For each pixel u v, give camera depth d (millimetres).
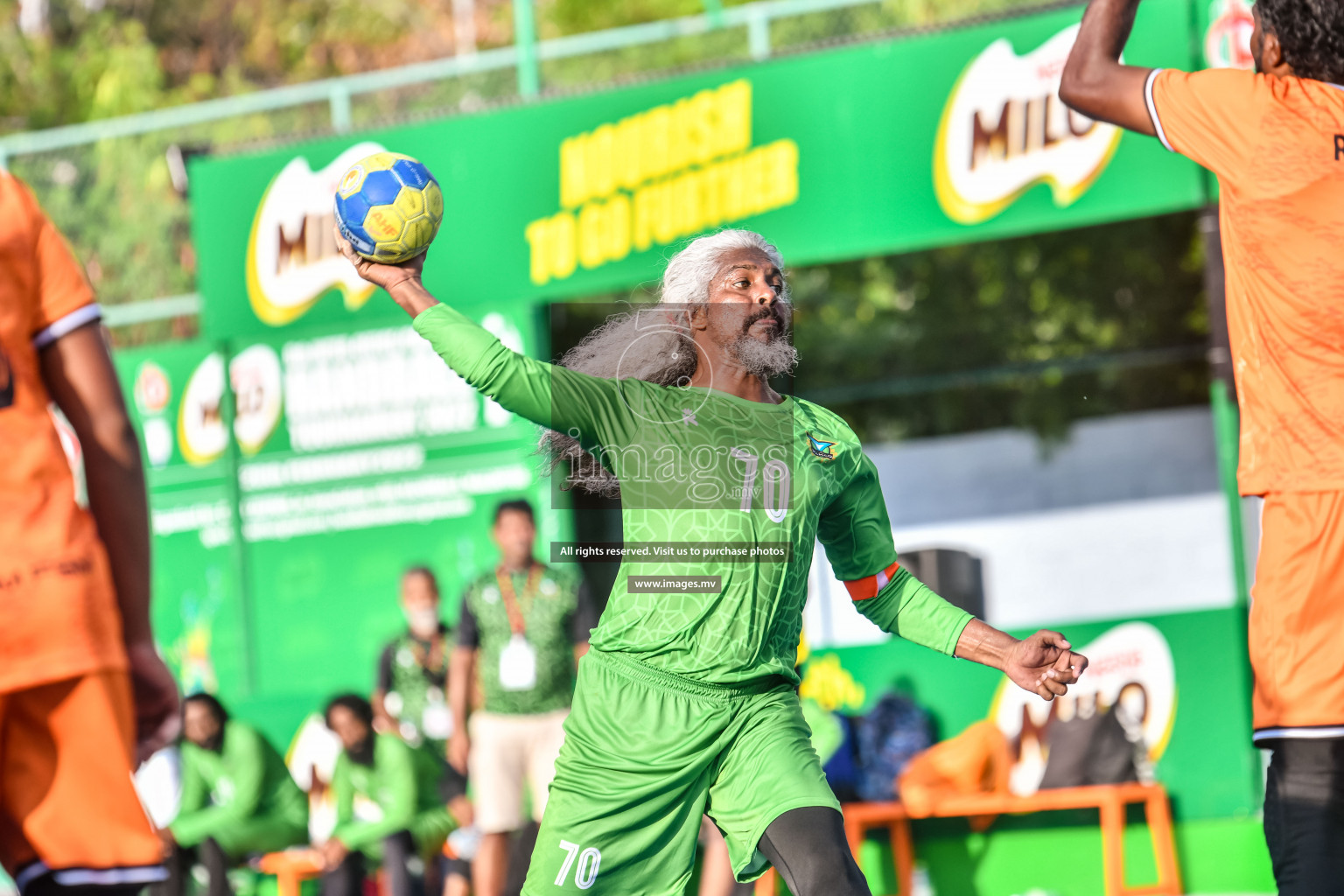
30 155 38312
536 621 26141
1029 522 50188
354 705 27250
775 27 43000
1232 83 11266
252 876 29000
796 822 10773
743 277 11984
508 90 39031
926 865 27016
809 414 12031
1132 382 51500
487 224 30500
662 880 11438
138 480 8398
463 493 31047
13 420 7812
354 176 11188
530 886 11508
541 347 30281
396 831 26516
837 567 12398
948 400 52125
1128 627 26969
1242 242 11172
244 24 60219
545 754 26000
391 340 31531
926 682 27422
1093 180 27406
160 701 8523
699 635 11281
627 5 55969
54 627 7664
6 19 59469
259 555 32344
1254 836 25906
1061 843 26562
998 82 27906
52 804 7676
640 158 29703
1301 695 10805
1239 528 26609
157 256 39438
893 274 51281
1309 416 10898
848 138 28672
